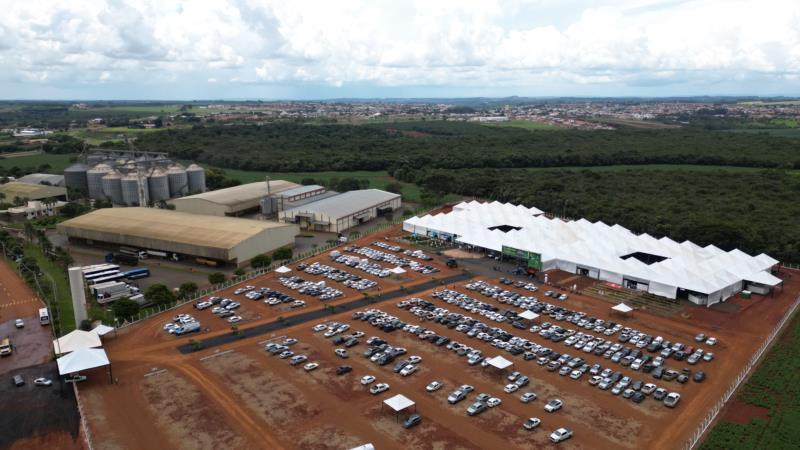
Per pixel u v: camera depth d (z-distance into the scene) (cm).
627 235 16000
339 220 17762
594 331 10350
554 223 17062
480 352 9288
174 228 15538
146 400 7875
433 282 13025
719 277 12150
